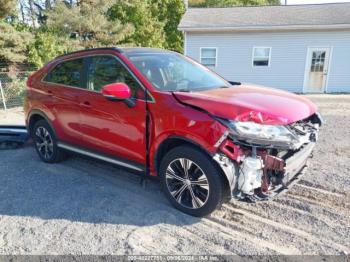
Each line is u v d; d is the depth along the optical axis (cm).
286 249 267
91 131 390
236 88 364
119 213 329
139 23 2197
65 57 435
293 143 275
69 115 417
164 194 340
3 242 283
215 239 283
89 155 409
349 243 273
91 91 385
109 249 270
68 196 369
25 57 1528
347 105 1098
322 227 298
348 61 1498
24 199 363
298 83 1571
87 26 1775
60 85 432
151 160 335
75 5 1891
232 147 272
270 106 291
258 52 1565
